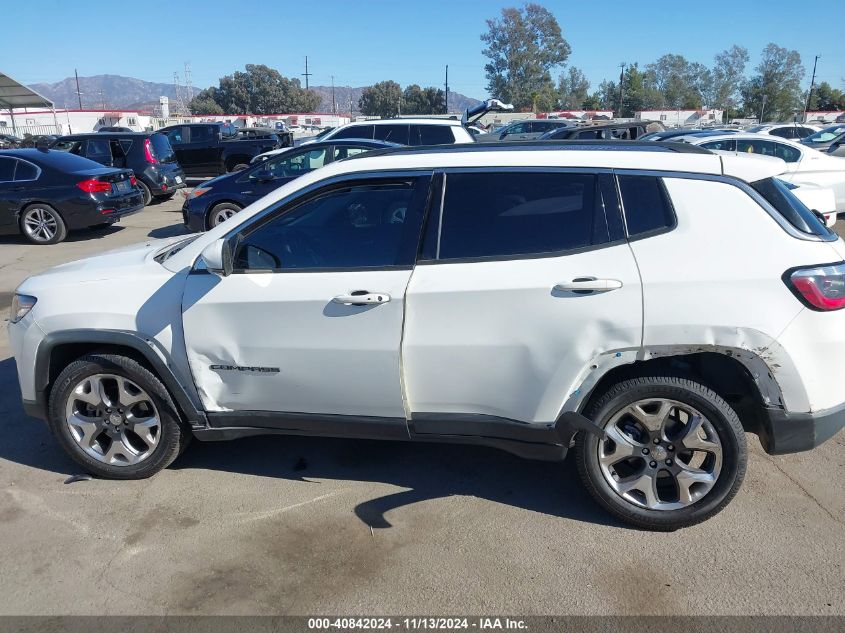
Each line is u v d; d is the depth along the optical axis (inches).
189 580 115.9
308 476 149.6
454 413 129.1
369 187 132.1
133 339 136.9
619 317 116.6
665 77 3747.5
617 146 134.9
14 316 147.6
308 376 131.7
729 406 120.3
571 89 3846.0
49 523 133.0
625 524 128.0
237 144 781.3
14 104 1258.0
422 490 142.9
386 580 115.0
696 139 486.3
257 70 3646.7
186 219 445.1
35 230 454.3
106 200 462.6
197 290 134.5
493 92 3289.9
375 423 132.4
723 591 110.1
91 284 142.6
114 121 1868.8
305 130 1851.6
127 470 146.5
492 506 136.3
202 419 140.3
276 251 134.5
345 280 128.0
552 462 153.8
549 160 126.3
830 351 114.4
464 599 110.1
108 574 117.7
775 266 114.0
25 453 162.6
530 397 123.3
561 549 121.9
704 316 114.3
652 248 118.0
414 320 124.3
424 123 508.7
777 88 3233.3
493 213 125.8
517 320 120.4
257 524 131.5
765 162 123.3
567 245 121.7
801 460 151.4
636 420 123.4
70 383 142.9
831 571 114.0
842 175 442.9
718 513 127.7
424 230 127.6
